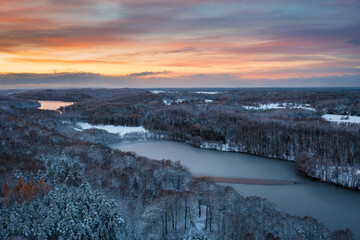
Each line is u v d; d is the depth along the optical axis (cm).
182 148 19425
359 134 16088
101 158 12150
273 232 6706
